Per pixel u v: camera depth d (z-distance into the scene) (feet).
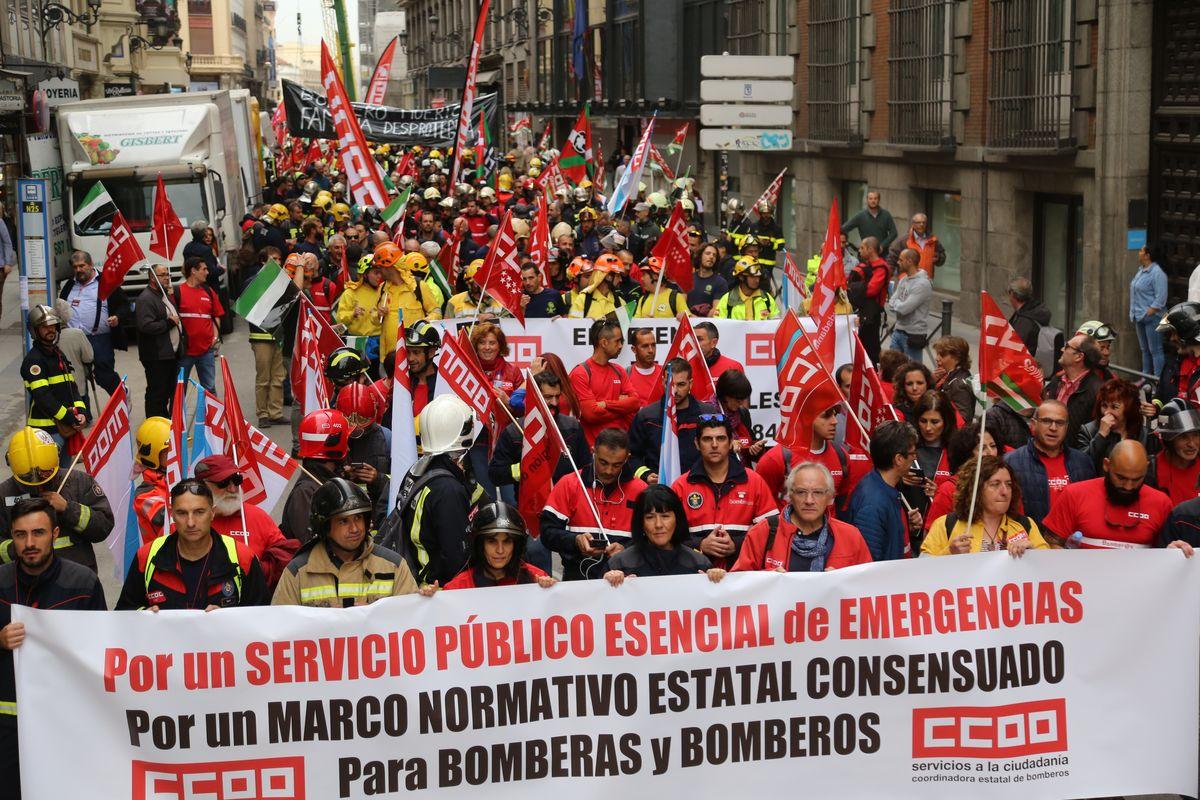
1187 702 20.66
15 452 24.50
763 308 44.86
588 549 24.02
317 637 19.36
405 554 23.15
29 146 73.92
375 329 47.06
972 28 74.33
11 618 19.12
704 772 20.24
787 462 27.25
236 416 27.50
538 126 210.79
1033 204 71.20
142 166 80.28
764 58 65.31
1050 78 66.13
